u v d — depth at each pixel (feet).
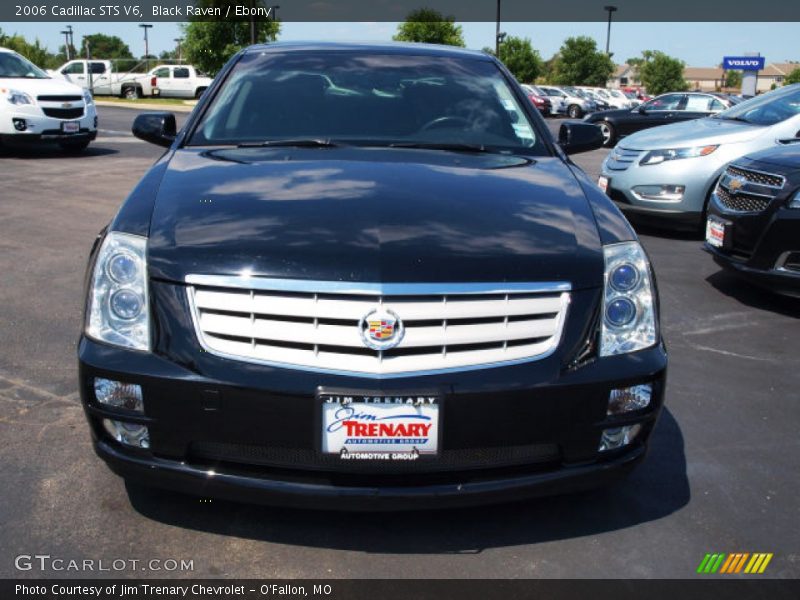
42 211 24.25
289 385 6.98
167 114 12.39
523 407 7.22
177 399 7.10
